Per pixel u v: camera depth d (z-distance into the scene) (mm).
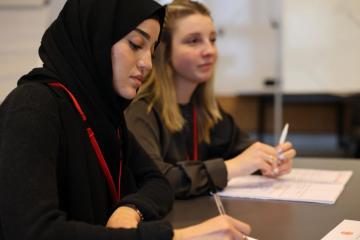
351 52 4676
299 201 1150
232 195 1224
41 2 3459
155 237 733
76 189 847
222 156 1660
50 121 786
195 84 1583
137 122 1379
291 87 4832
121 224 852
